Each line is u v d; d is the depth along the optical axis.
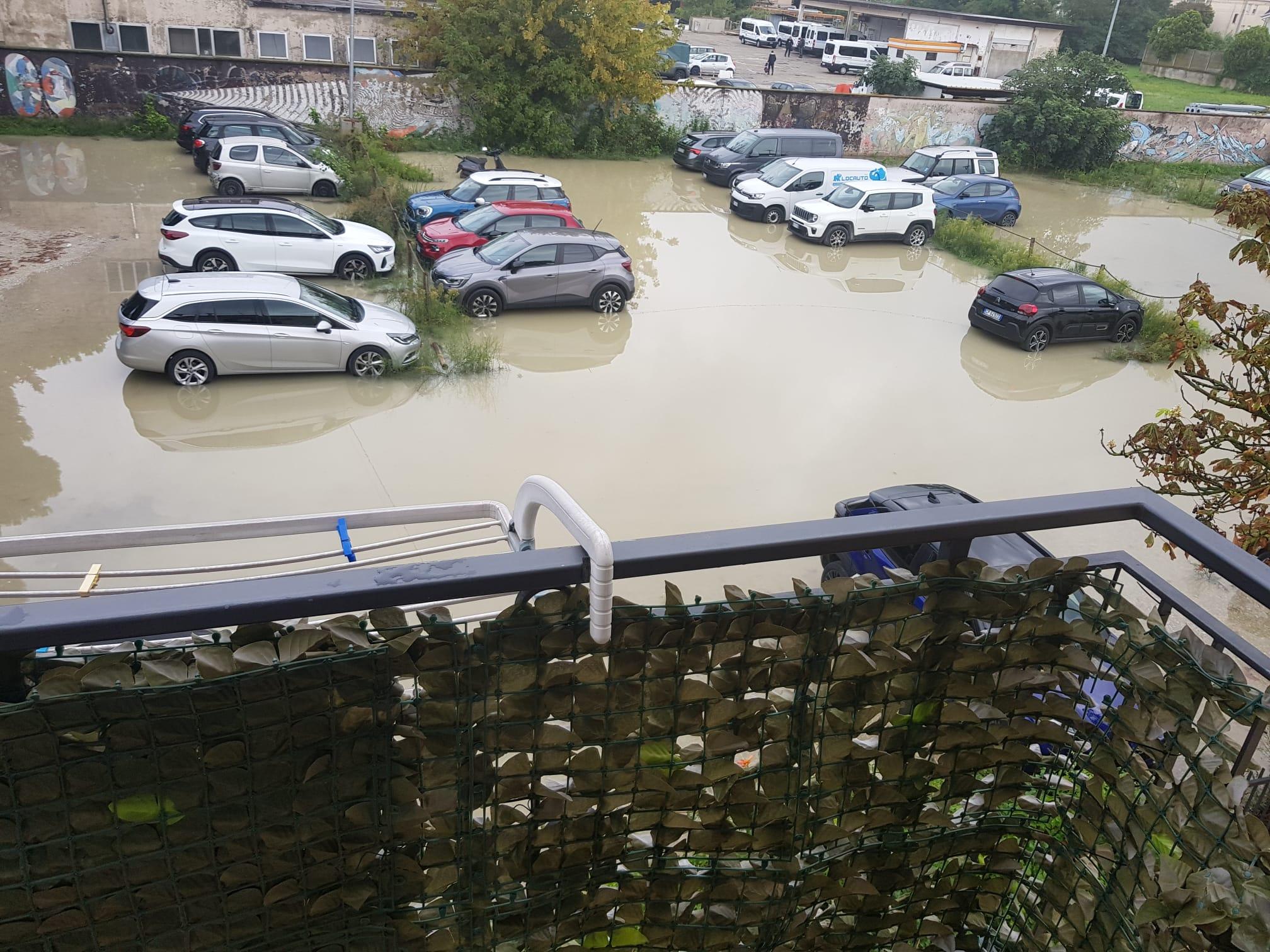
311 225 17.34
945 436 13.97
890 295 20.30
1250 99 57.53
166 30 30.17
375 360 13.80
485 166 24.50
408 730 1.67
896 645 1.96
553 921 1.96
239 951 1.72
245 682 1.50
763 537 1.76
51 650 1.97
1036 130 33.94
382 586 1.50
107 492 10.45
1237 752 1.83
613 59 29.39
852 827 2.14
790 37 60.41
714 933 2.09
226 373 13.12
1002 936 2.50
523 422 13.03
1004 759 2.23
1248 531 6.53
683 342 16.58
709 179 28.50
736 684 1.86
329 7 31.36
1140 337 18.75
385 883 1.79
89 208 19.97
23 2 28.50
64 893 1.55
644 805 1.89
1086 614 2.12
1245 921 1.72
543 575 1.60
